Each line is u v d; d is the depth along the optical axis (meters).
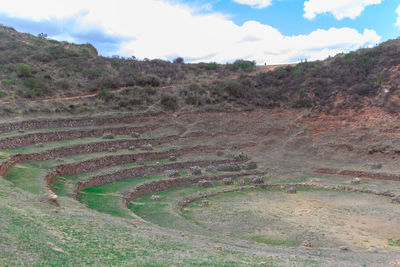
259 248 21.14
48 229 15.30
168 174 43.78
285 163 53.03
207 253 16.39
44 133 45.78
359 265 17.78
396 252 22.84
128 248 15.10
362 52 75.75
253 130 63.91
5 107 49.28
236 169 48.88
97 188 36.50
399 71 63.09
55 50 79.31
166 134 58.78
